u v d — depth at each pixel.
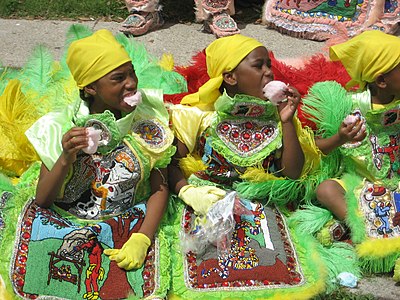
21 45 5.00
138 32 5.12
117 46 2.77
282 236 2.89
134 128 2.87
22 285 2.55
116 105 2.77
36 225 2.71
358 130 2.92
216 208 2.81
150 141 2.86
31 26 5.30
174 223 2.94
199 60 3.57
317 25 5.07
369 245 2.82
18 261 2.60
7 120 3.12
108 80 2.72
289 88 2.91
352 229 2.89
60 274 2.59
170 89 3.54
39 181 2.77
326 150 3.04
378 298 2.71
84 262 2.63
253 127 3.01
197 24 5.36
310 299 2.67
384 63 2.91
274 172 3.05
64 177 2.70
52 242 2.65
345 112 3.08
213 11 5.11
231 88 3.00
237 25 5.34
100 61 2.71
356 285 2.78
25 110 3.17
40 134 2.81
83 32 3.46
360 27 4.98
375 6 4.95
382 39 2.96
